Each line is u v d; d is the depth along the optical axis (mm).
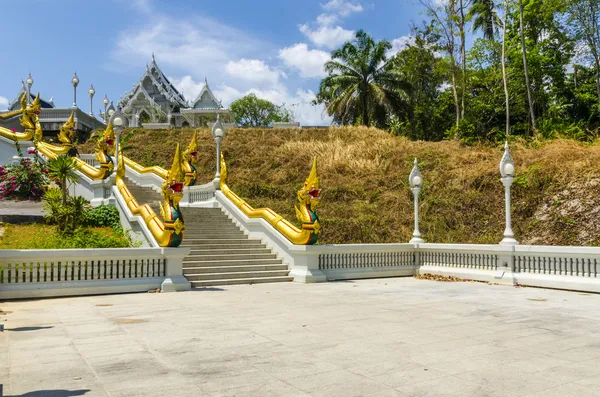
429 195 22203
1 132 26141
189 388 4320
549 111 33188
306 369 4938
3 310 8656
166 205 11969
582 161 19547
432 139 43781
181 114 51969
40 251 10273
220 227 17000
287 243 14516
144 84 59062
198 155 30438
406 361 5258
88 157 27219
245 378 4629
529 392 4227
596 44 32750
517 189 20234
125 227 16125
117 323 7402
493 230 18844
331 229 19906
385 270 14984
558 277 11961
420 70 44719
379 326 7203
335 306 9172
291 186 24953
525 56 31406
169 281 11562
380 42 40531
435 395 4148
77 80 36094
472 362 5227
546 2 32750
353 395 4152
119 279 11172
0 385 4371
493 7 36250
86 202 17297
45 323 7387
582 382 4520
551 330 6953
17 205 19875
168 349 5770
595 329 7035
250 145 31328
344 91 40812
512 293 11188
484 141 29641
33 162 22984
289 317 7949
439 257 15164
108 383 4449
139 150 32000
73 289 10539
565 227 17328
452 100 42219
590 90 35219
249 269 13938
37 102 26578
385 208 21969
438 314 8281
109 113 20359
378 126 42000
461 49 37312
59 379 4566
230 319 7762
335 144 29391
